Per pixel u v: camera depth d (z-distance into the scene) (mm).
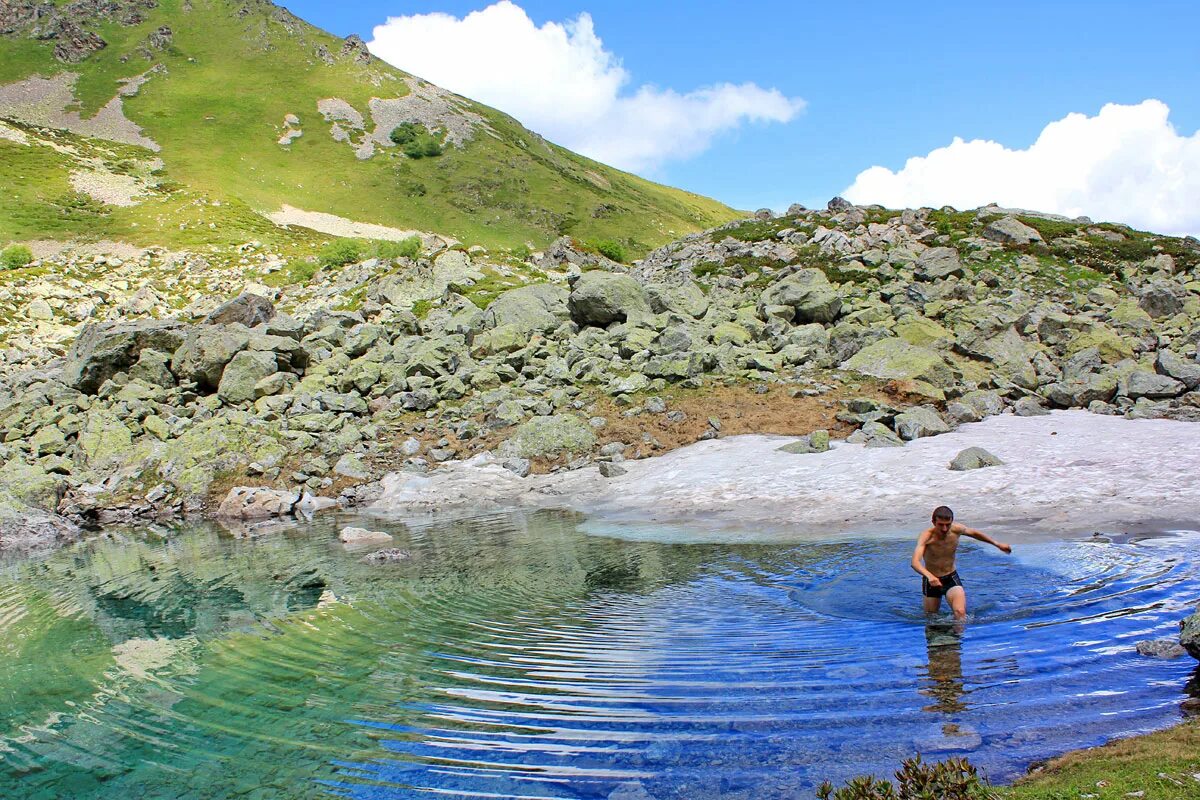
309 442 28281
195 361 34000
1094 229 56594
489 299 49312
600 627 11109
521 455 26594
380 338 39125
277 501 24734
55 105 154500
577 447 26750
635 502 21016
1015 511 16156
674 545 16172
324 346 39156
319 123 167500
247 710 8977
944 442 22656
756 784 6430
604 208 152375
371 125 170750
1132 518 14828
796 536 16016
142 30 195750
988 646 9195
